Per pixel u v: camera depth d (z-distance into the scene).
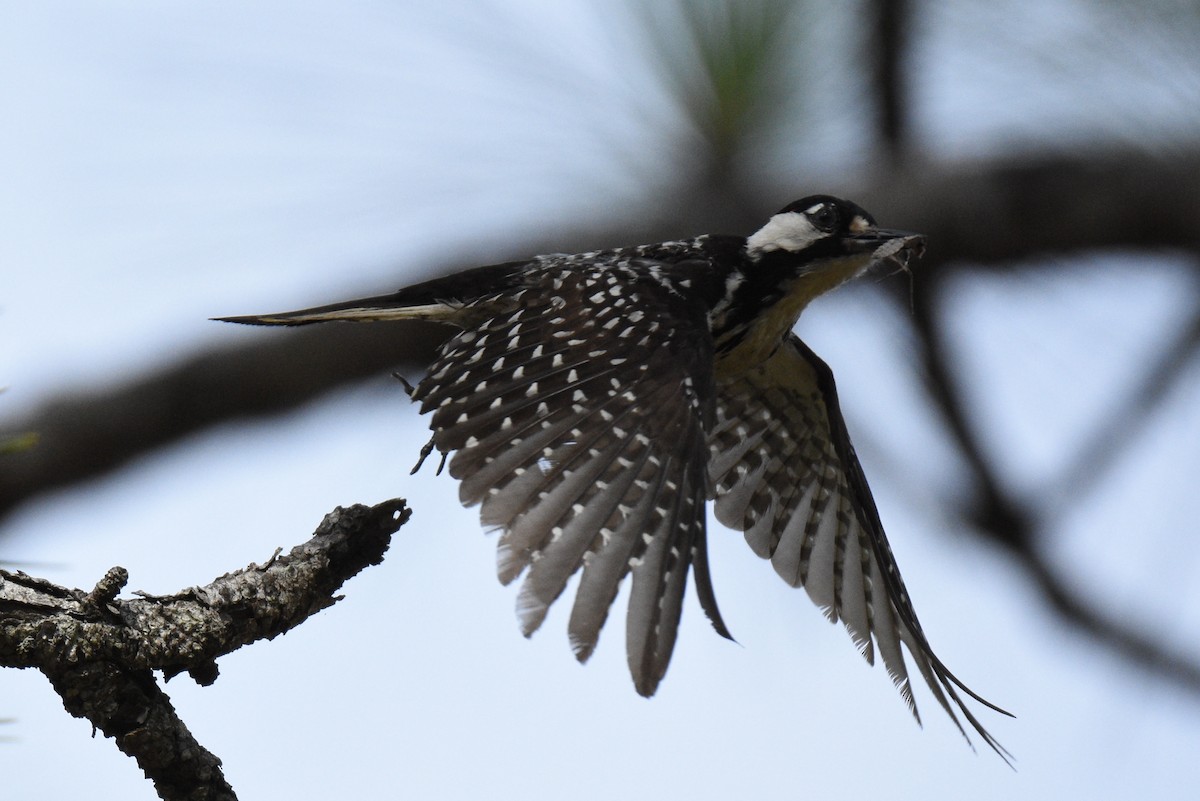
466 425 7.42
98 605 6.76
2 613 6.72
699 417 7.65
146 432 12.59
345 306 9.13
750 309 9.65
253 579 6.97
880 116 12.21
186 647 6.80
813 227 9.81
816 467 10.08
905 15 11.59
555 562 6.77
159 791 6.90
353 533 7.12
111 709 6.77
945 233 12.16
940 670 8.82
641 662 6.50
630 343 8.07
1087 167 12.04
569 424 7.43
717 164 12.10
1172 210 11.96
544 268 9.09
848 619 9.70
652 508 7.05
